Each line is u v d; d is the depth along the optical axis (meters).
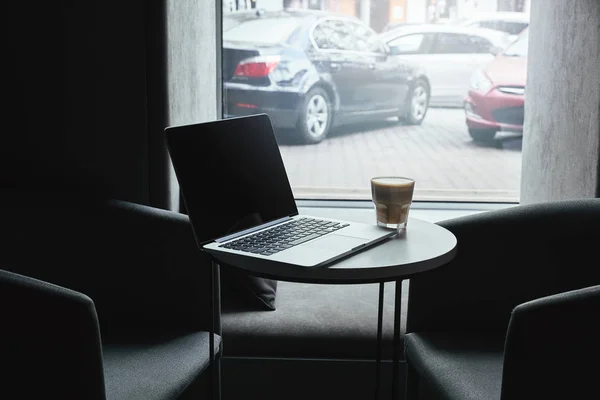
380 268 1.55
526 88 2.82
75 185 2.54
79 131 2.51
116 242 2.10
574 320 1.51
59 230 2.12
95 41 2.46
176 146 1.74
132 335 2.02
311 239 1.73
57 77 2.49
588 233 2.01
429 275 2.02
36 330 1.54
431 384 1.81
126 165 2.52
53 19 2.46
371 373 2.28
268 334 2.27
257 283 2.38
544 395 1.55
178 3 2.45
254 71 2.99
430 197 3.11
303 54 3.01
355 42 3.04
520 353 1.54
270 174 1.96
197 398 2.24
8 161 2.53
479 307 2.04
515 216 2.02
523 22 3.01
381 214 1.83
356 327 2.29
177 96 2.47
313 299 2.49
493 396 1.66
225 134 1.88
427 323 2.04
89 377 1.56
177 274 2.07
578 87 2.43
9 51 2.48
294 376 2.29
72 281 2.12
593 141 2.35
